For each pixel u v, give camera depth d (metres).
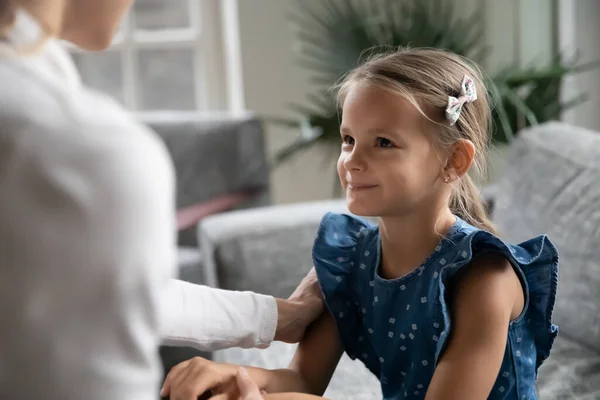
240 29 3.28
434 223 1.10
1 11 0.72
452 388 1.00
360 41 2.70
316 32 3.24
